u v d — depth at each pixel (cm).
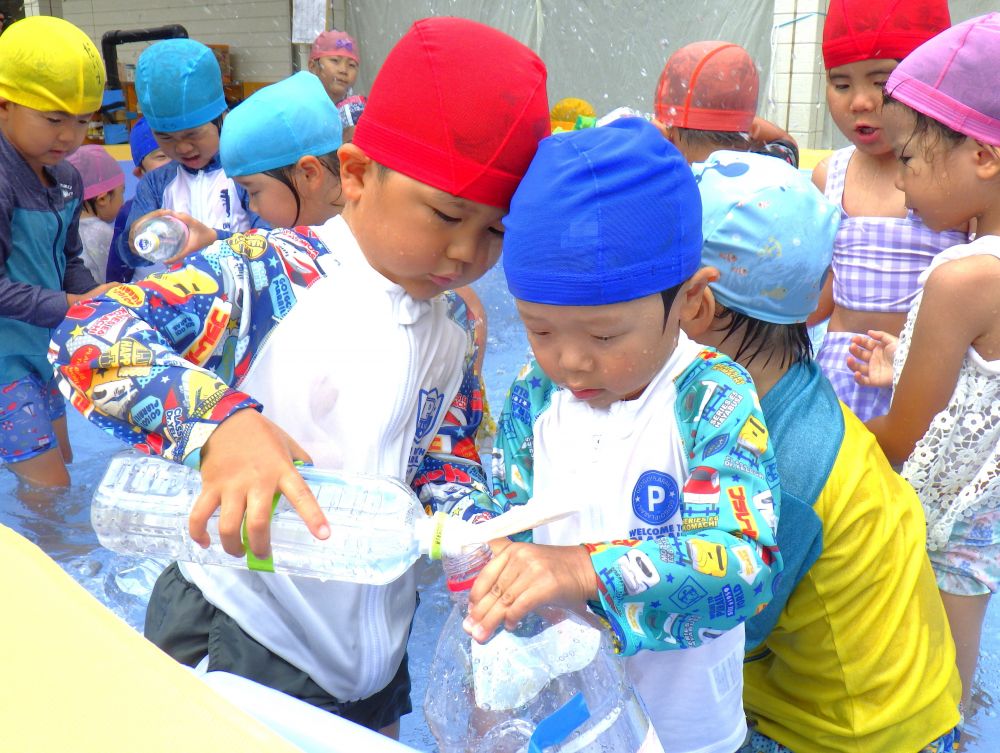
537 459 116
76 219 288
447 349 125
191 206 304
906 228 206
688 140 252
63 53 248
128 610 185
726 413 102
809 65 647
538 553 91
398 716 138
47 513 240
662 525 106
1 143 256
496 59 98
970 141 154
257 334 116
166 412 97
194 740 48
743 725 118
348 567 97
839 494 121
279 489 88
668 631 95
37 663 53
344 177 109
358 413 116
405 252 105
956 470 158
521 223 93
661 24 695
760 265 118
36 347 260
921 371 156
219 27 926
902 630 125
